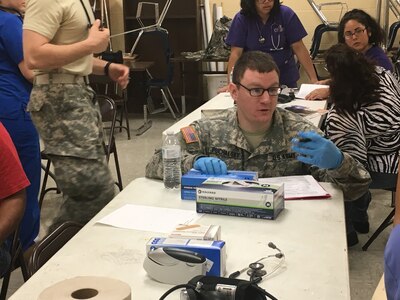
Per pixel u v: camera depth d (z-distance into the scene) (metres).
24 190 1.89
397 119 2.67
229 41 4.02
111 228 1.59
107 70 2.80
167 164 1.94
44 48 2.33
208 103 3.49
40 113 2.54
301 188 1.85
